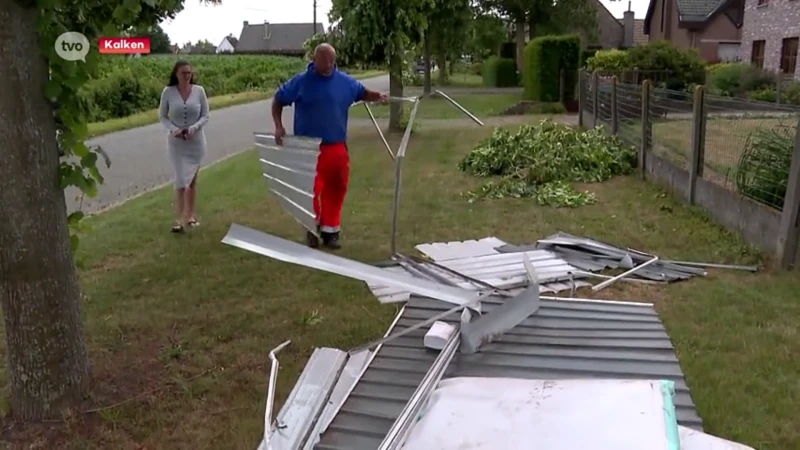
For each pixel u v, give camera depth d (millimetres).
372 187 9258
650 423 2045
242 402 3705
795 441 3248
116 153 14625
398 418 2420
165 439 3379
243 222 7453
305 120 6125
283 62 45969
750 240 6305
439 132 16031
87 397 3674
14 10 3119
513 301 3518
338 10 14875
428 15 16625
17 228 3312
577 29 41688
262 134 6656
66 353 3551
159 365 4117
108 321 4762
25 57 3172
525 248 6219
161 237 6859
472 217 7547
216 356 4242
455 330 3158
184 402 3703
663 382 2309
